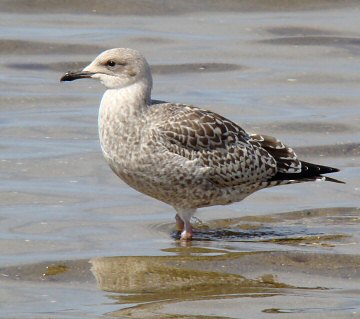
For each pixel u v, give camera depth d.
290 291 12.01
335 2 28.06
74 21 26.36
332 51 24.58
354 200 15.84
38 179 16.34
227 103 20.86
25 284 12.20
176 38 25.27
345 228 14.68
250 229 14.67
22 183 16.11
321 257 13.14
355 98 21.31
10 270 12.62
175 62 23.55
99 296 11.81
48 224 14.43
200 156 14.28
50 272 12.59
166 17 26.95
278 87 22.03
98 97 21.22
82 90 21.67
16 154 17.47
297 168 14.98
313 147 18.31
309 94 21.53
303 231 14.54
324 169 15.10
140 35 25.36
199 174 14.29
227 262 13.01
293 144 18.45
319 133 19.09
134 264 12.91
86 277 12.45
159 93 21.42
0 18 26.30
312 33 25.75
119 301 11.64
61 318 11.07
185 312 11.25
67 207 15.18
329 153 18.12
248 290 12.03
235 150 14.52
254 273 12.65
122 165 14.22
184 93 21.48
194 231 14.55
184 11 27.45
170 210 15.33
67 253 13.28
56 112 20.08
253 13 27.47
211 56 24.00
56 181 16.30
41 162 17.11
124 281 12.30
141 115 14.12
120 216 14.96
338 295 11.87
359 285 12.24
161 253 13.41
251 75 22.84
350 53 24.45
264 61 23.83
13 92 21.25
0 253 13.23
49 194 15.70
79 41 24.66
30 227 14.28
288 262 13.01
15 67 22.98
